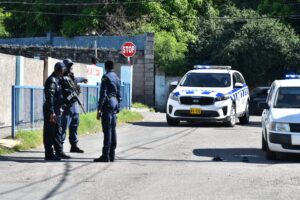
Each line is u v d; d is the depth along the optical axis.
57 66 18.27
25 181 14.41
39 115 24.52
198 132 28.42
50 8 63.84
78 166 16.86
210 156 19.78
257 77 55.91
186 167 16.94
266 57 54.97
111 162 17.80
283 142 18.64
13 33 69.56
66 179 14.70
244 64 55.50
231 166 17.30
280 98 20.64
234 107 32.56
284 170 16.56
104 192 13.10
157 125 32.50
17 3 67.88
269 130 19.03
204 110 31.02
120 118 33.59
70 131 20.09
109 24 59.78
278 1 64.62
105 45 56.44
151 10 60.16
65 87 19.55
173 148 21.81
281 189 13.62
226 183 14.33
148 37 53.56
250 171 16.28
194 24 61.09
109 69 18.09
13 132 21.78
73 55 52.97
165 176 15.27
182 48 56.19
